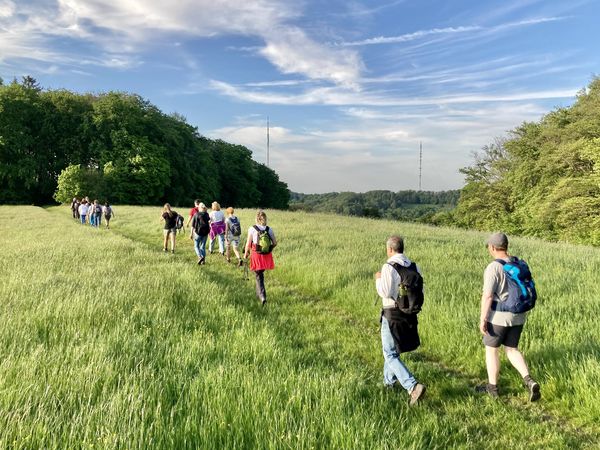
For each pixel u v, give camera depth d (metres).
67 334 4.81
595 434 3.81
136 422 2.92
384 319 4.38
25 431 2.72
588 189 32.62
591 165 34.28
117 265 9.73
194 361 4.29
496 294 4.37
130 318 5.54
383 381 4.59
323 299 8.62
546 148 39.84
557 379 4.55
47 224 24.30
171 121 77.69
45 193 59.88
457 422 3.84
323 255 12.12
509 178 45.50
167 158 66.69
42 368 3.75
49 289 6.86
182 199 71.44
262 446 2.84
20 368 3.68
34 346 4.37
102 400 3.20
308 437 2.92
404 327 4.24
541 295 7.46
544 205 35.19
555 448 3.50
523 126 47.03
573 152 34.84
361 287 8.56
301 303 8.18
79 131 61.78
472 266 10.63
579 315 6.18
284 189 112.06
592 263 10.68
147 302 6.42
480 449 3.46
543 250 13.83
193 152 79.06
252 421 3.13
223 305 6.88
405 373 4.14
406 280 4.17
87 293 6.64
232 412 3.21
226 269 11.68
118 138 60.66
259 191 98.19
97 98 68.12
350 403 3.64
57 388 3.42
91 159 60.84
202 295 7.24
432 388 4.65
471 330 5.96
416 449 3.07
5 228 22.12
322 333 6.38
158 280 7.98
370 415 3.46
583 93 40.69
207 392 3.55
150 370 3.93
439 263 10.88
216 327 5.72
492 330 4.38
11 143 56.31
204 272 10.34
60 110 61.59
